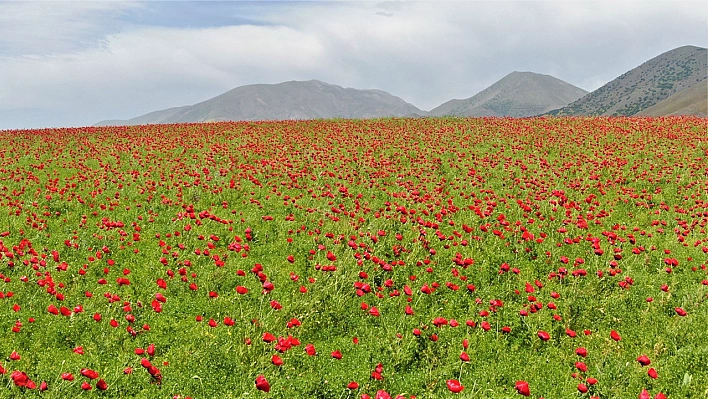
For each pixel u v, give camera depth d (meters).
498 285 8.81
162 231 11.55
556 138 26.75
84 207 13.77
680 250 10.86
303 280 8.91
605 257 10.24
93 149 24.47
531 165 20.22
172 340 6.90
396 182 17.00
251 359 6.29
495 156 21.92
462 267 9.35
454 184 16.91
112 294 7.49
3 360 6.26
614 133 28.25
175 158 21.50
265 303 7.96
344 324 7.47
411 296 8.13
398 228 11.55
